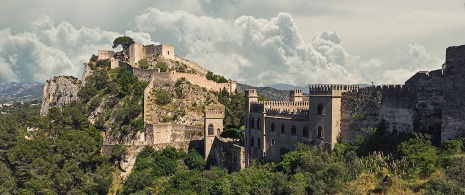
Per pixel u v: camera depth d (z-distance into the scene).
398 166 68.50
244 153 111.19
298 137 91.69
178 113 151.00
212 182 99.56
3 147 131.62
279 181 76.94
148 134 141.25
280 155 96.00
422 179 63.41
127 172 130.00
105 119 161.38
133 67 178.75
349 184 69.94
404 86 73.81
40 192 111.06
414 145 68.94
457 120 65.69
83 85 193.38
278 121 98.00
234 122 136.12
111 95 171.25
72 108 154.00
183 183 108.75
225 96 166.88
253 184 85.94
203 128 139.75
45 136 143.75
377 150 75.25
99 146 139.12
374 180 68.19
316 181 70.81
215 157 125.31
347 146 80.62
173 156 128.62
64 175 117.25
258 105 105.75
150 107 153.50
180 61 191.25
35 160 120.12
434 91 69.50
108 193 124.62
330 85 82.94
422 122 71.06
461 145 63.91
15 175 120.62
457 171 56.06
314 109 87.12
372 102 78.38
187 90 159.75
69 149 127.31
